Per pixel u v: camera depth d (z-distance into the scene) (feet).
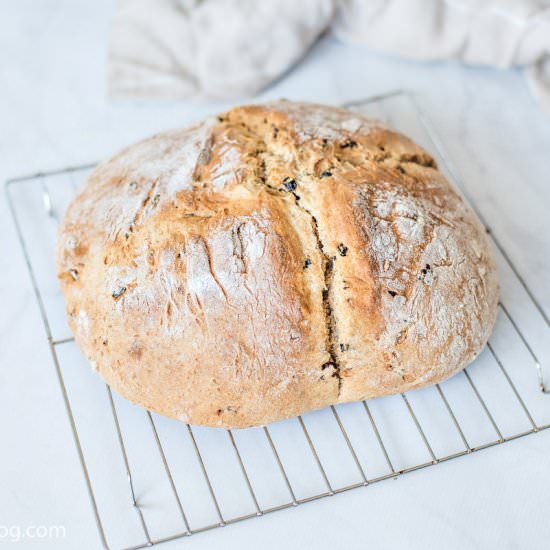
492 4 2.42
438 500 1.91
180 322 1.87
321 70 2.57
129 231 1.94
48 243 2.25
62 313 2.15
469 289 1.94
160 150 2.05
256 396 1.86
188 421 1.90
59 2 2.73
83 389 2.04
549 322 2.08
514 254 2.21
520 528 1.89
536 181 2.34
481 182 2.34
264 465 1.95
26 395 2.05
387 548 1.87
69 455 1.98
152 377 1.89
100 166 2.14
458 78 2.55
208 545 1.87
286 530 1.89
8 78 2.57
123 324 1.90
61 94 2.54
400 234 1.91
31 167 2.40
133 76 2.51
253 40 2.51
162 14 2.56
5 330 2.14
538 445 1.97
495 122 2.46
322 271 1.87
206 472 1.94
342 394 1.92
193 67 2.52
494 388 2.02
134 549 1.82
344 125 2.06
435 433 1.97
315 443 1.97
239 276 1.86
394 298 1.87
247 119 2.06
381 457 1.95
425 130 2.43
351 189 1.91
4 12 2.71
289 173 1.94
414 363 1.90
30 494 1.94
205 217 1.91
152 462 1.95
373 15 2.52
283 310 1.85
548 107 2.44
